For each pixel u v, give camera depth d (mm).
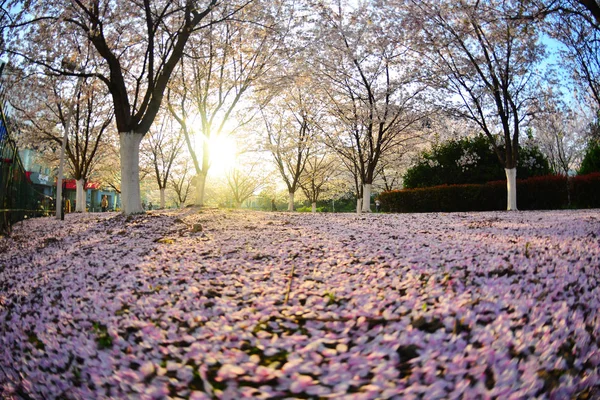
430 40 14414
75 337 2764
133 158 10258
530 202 15398
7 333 3057
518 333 2287
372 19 15109
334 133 19109
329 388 1867
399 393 1812
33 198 14633
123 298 3383
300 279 3537
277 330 2498
